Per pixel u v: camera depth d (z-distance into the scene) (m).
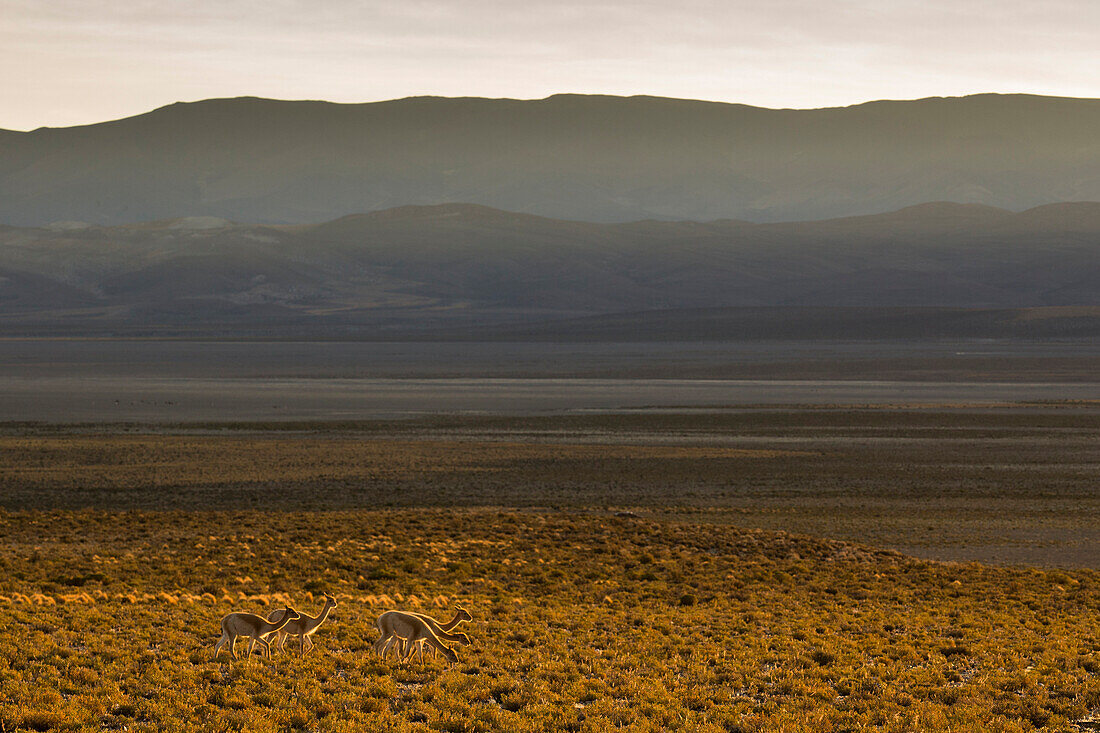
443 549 61.12
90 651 29.39
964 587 53.88
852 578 56.44
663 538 67.75
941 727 24.77
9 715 22.52
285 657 28.81
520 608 43.69
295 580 50.50
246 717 23.16
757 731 24.20
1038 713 26.27
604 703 25.77
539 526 71.19
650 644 34.75
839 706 27.02
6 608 36.56
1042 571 59.72
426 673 28.05
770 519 81.19
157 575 50.50
